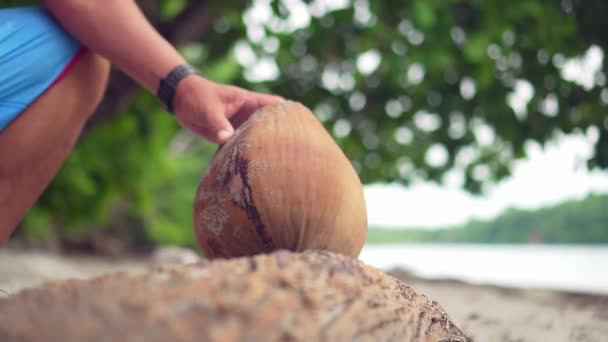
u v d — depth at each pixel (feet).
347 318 2.61
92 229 35.04
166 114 15.12
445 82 14.47
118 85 10.59
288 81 14.98
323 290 2.62
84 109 4.21
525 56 12.54
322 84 14.94
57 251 32.07
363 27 13.66
